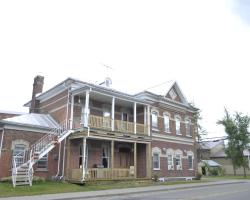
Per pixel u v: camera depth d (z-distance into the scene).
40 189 17.38
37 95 29.05
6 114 29.56
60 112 25.55
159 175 28.19
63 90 25.77
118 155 27.08
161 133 29.78
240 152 43.81
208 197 14.98
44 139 22.53
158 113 30.00
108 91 24.33
